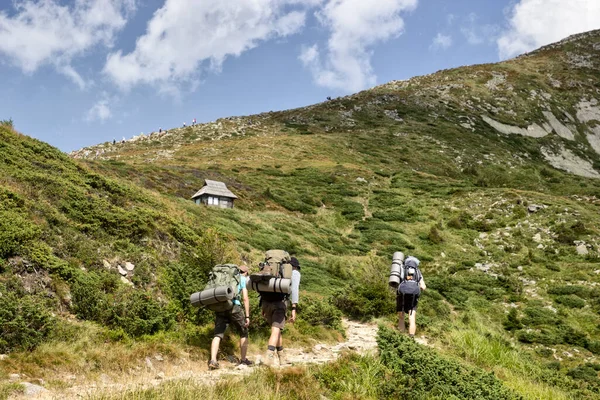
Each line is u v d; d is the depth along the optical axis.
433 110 103.00
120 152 76.06
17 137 18.30
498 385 7.63
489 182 68.50
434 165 74.56
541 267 34.44
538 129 99.44
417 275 10.09
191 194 43.81
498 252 38.03
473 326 15.48
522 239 40.22
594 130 103.31
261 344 10.38
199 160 67.62
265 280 8.06
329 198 52.62
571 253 36.59
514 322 24.98
